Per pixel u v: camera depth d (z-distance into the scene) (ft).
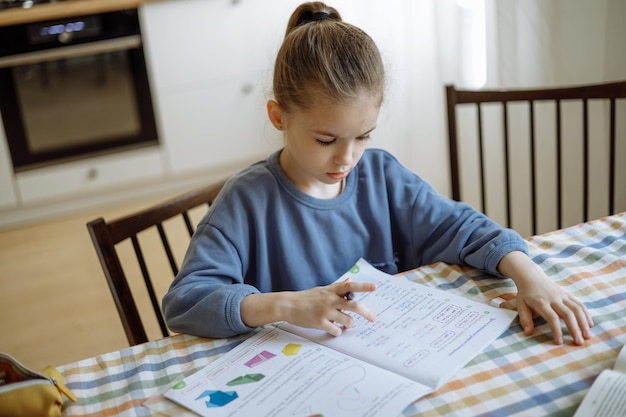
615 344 2.82
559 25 6.93
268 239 3.88
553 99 4.82
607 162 6.97
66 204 10.93
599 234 3.73
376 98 3.42
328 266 3.97
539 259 3.53
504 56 7.43
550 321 2.95
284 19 10.63
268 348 3.01
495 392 2.62
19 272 9.41
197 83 10.71
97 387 2.94
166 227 10.11
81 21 9.91
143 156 10.87
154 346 3.18
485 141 8.00
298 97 3.36
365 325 3.12
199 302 3.26
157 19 10.23
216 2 10.36
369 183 4.12
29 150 10.31
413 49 9.04
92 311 8.32
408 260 4.18
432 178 9.56
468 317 3.10
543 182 7.62
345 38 3.41
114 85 10.41
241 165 11.48
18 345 7.82
